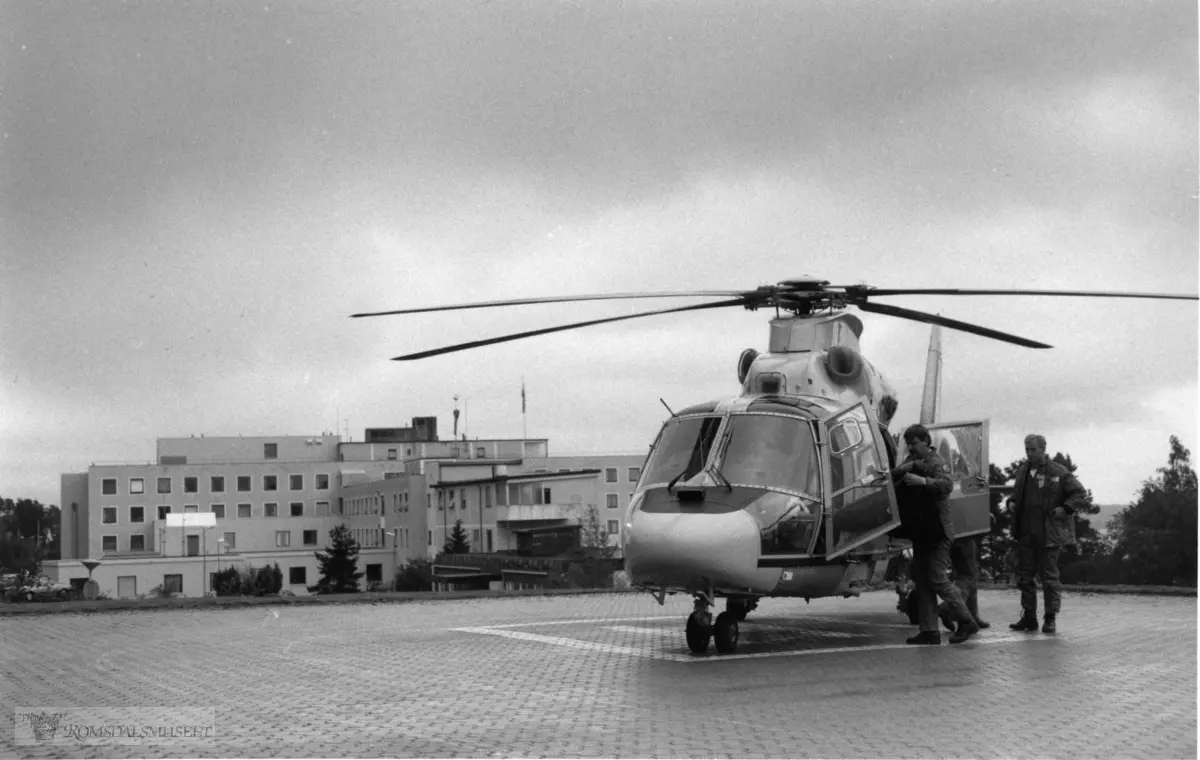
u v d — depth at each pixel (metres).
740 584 10.65
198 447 123.44
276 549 106.25
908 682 9.04
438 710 8.02
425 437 126.12
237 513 114.81
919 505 11.70
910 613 13.43
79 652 11.53
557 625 13.94
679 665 10.18
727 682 9.14
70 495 117.44
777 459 11.17
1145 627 12.91
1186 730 7.14
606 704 8.20
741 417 11.47
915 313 12.96
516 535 76.81
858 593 12.37
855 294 12.88
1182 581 64.69
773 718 7.65
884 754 6.59
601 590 19.83
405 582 79.00
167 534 102.62
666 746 6.82
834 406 11.97
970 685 8.85
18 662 10.82
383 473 115.19
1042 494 12.48
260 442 125.00
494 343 12.64
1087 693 8.42
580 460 96.69
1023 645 11.32
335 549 84.88
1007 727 7.27
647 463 11.67
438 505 87.56
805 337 12.66
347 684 9.19
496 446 124.00
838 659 10.44
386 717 7.77
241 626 14.08
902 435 13.52
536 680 9.32
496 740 7.02
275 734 7.27
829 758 6.50
